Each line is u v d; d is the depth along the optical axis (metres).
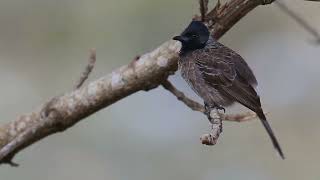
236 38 16.06
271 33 16.12
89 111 9.16
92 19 15.34
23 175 14.09
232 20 8.74
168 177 14.35
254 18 16.06
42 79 15.38
